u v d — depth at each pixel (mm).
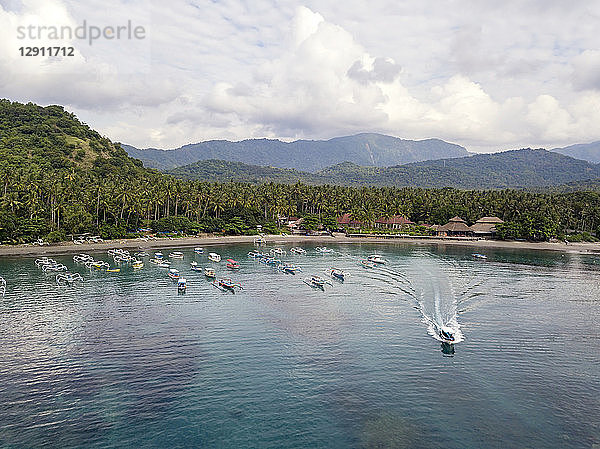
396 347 72125
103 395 54656
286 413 51312
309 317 87812
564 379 61750
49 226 182250
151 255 165875
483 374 62688
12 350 68125
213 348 70375
